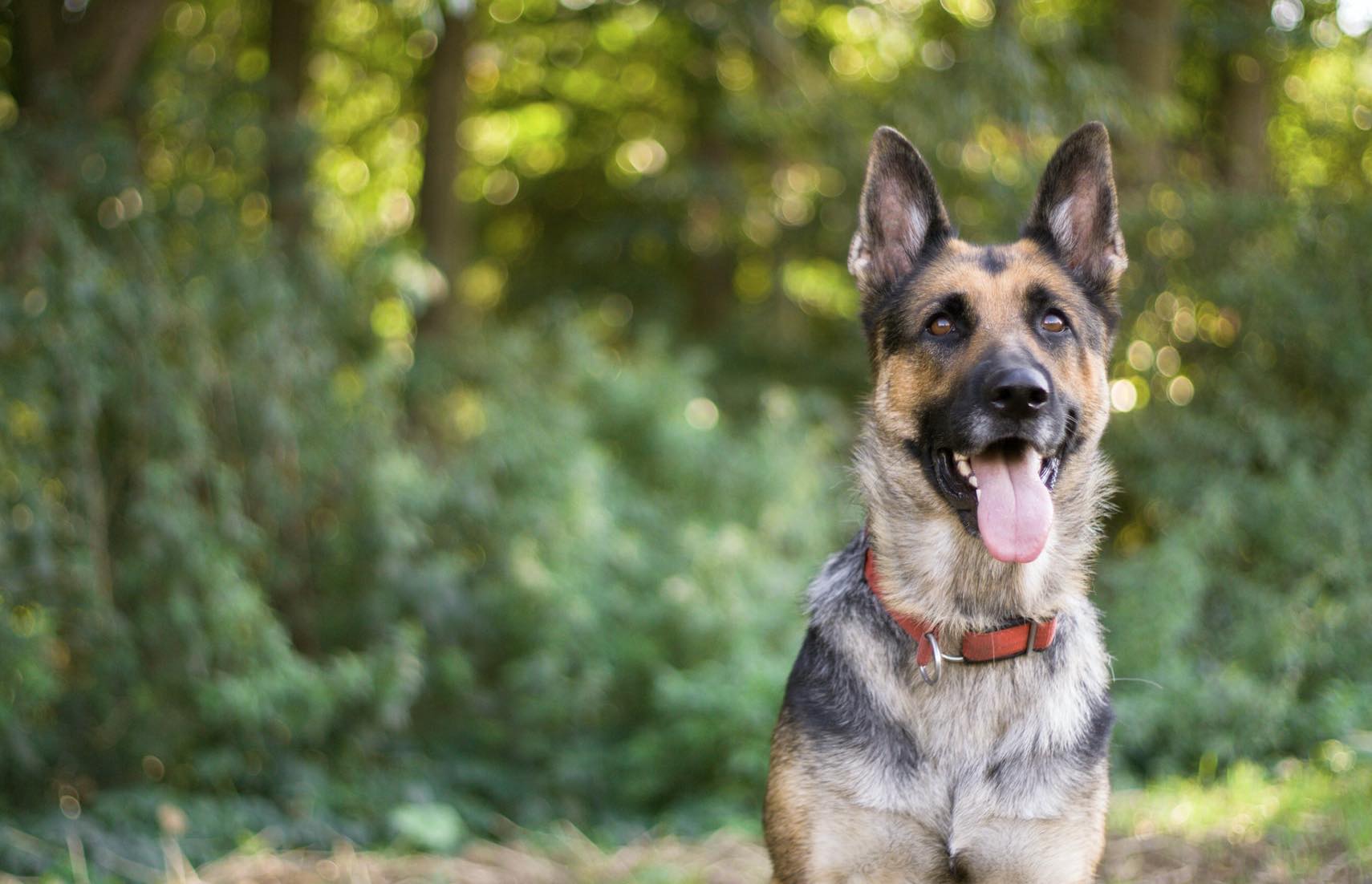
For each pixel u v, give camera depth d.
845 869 3.60
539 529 8.04
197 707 6.68
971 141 10.33
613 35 12.09
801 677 3.81
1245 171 10.95
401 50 11.47
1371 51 11.48
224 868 5.71
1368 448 8.70
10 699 6.05
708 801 6.90
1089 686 3.74
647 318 12.90
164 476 6.52
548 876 5.94
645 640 7.86
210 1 10.45
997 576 3.64
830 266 13.30
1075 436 3.82
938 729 3.60
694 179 12.02
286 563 7.65
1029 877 3.59
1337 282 9.37
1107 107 9.72
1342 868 4.71
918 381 3.81
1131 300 9.85
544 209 13.93
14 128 7.04
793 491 8.84
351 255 8.84
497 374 9.45
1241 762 6.31
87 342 6.43
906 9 11.84
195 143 7.97
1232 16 10.82
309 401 7.76
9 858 5.44
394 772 7.19
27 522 6.27
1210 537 8.09
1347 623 7.47
